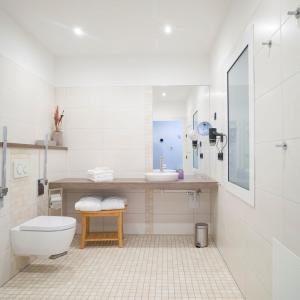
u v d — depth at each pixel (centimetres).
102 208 288
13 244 215
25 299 188
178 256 266
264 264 147
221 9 238
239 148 204
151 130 344
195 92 341
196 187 286
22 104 266
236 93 213
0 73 231
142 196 343
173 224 342
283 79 121
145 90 344
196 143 344
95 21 259
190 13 245
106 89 345
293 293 109
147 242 309
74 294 195
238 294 194
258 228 157
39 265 244
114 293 196
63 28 272
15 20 254
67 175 344
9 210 215
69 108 345
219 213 276
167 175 296
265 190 145
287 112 117
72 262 251
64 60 345
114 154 345
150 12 243
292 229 112
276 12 129
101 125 345
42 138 310
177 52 337
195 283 211
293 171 112
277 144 127
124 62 345
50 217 243
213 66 310
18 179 229
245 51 189
